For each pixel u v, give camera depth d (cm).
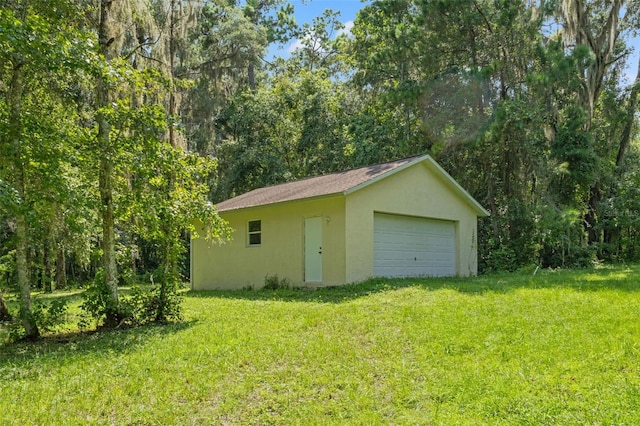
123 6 865
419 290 953
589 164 1767
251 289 1379
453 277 1305
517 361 481
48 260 1919
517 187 1852
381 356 526
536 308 696
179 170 809
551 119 1811
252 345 583
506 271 1620
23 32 623
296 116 2611
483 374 452
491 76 1803
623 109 2134
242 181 2472
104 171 780
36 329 732
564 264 1738
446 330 602
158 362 529
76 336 729
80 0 831
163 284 818
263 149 2445
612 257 2084
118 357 561
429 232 1431
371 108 2291
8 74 763
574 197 1898
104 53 816
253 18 3234
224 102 2555
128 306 798
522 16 1797
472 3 1805
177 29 1656
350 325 666
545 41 1933
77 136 748
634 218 1936
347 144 2361
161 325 770
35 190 725
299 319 734
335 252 1174
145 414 395
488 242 1797
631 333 540
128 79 754
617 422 344
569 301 729
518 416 366
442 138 1828
